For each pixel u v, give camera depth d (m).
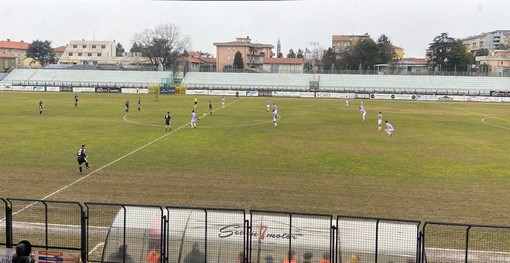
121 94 104.56
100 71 129.38
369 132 46.97
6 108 65.94
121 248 13.82
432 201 22.38
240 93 108.00
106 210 19.94
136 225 13.86
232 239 13.37
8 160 30.69
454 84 115.19
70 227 17.78
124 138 40.66
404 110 73.75
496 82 114.44
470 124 54.88
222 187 24.58
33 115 58.00
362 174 28.00
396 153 35.31
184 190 23.92
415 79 118.62
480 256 15.25
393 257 12.74
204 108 71.56
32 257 13.90
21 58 183.00
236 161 31.39
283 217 13.86
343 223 13.35
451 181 26.45
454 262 14.87
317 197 22.89
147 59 172.00
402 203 21.98
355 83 119.62
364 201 22.27
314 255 13.00
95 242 16.38
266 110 70.00
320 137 43.06
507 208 21.34
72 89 110.69
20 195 22.62
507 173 28.59
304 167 29.80
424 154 35.00
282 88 118.69
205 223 13.27
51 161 30.59
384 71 132.25
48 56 170.00
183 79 124.81
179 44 170.50
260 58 185.88
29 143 37.38
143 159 31.58
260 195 23.12
